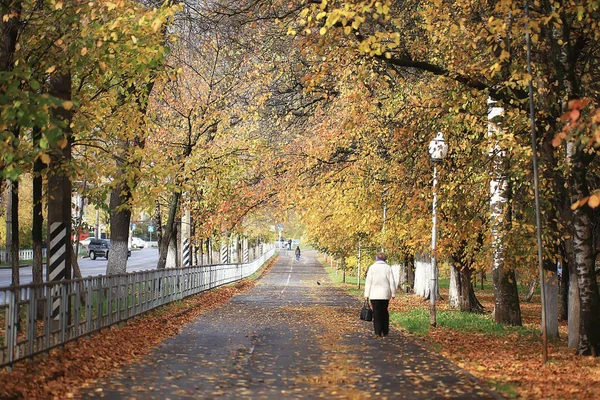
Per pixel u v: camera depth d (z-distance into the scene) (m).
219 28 30.61
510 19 17.02
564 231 19.59
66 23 16.62
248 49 33.25
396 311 34.56
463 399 11.80
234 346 18.97
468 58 19.20
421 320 27.98
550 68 18.23
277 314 30.94
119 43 17.45
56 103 12.75
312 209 33.56
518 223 20.75
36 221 21.66
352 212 33.62
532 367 15.35
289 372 14.64
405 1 25.33
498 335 23.08
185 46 32.50
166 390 12.41
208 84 35.34
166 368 14.94
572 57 17.72
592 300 17.48
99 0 16.56
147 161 21.28
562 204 19.05
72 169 17.53
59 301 15.66
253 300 41.53
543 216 21.28
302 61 32.78
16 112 12.87
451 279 38.09
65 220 19.38
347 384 13.23
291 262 126.50
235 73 36.31
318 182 31.89
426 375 14.30
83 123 18.73
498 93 18.09
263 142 35.75
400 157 27.56
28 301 13.72
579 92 18.08
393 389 12.71
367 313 22.19
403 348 18.86
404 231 30.69
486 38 17.61
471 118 18.53
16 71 14.41
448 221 24.61
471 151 21.41
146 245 159.38
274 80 35.12
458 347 19.06
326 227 41.97
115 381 13.23
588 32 17.33
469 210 23.95
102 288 19.70
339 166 32.28
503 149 18.78
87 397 11.65
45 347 14.69
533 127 15.80
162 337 20.77
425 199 25.12
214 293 44.66
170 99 34.41
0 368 12.30
